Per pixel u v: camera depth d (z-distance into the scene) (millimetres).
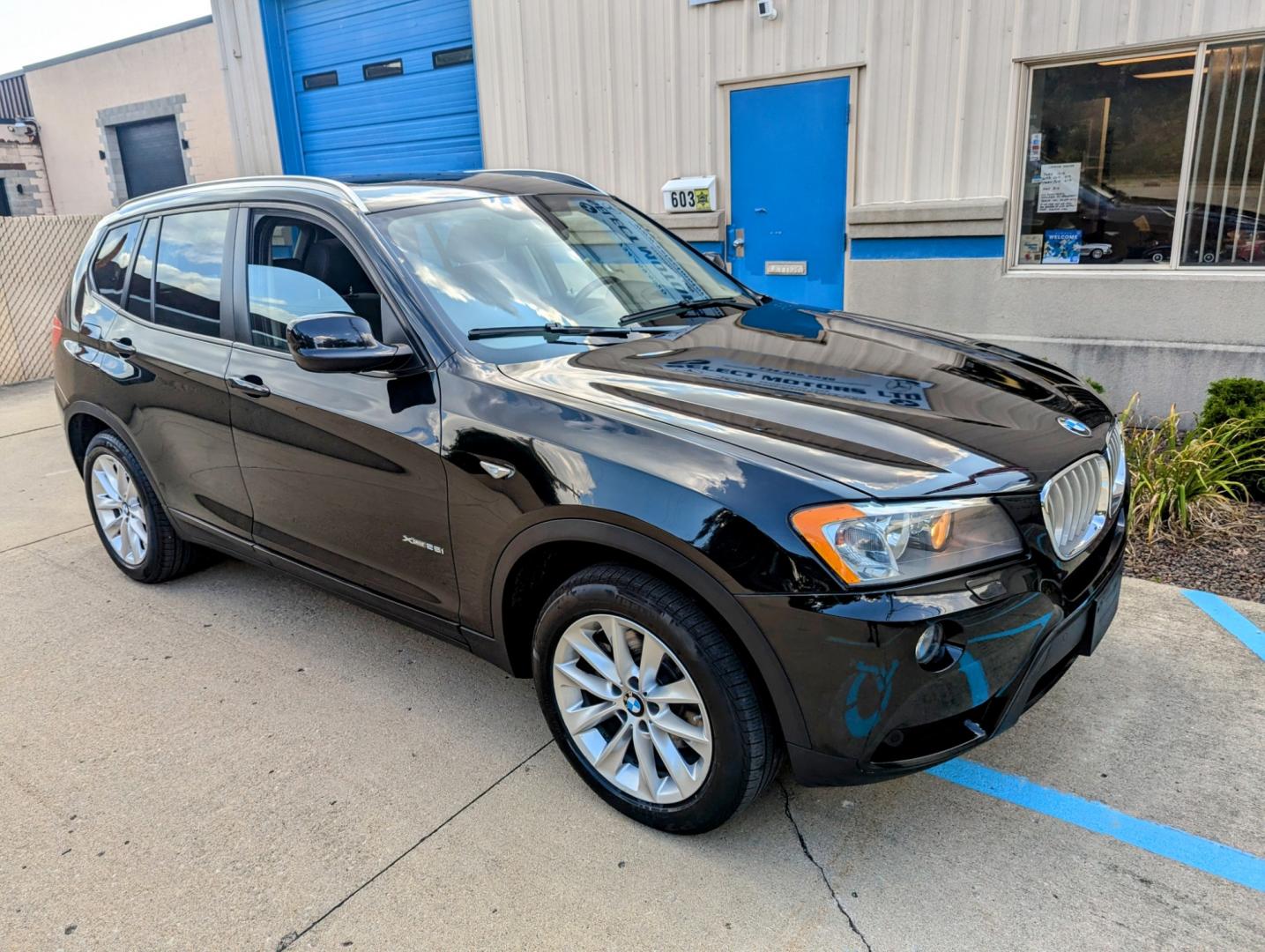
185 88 15445
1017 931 2137
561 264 3240
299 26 9859
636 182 7652
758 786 2281
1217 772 2664
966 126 6094
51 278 9836
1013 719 2254
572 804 2648
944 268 6391
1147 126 5680
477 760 2869
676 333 3008
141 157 16891
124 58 16062
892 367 2758
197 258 3518
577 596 2430
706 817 2363
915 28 6078
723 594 2109
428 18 8758
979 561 2084
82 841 2557
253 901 2314
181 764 2891
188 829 2590
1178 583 3830
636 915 2227
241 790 2754
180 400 3512
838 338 3068
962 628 2039
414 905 2281
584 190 3867
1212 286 5570
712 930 2174
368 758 2891
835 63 6422
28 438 7203
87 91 16938
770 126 6863
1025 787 2646
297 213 3176
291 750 2943
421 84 9062
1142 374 5879
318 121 10094
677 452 2221
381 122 9523
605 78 7535
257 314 3260
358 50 9438
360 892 2332
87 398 4020
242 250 3332
